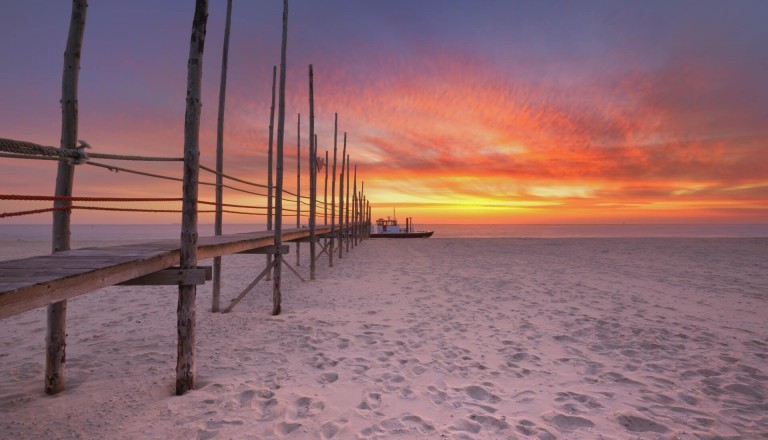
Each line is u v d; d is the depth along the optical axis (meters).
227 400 3.58
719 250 22.08
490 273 12.73
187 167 3.84
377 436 2.96
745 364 4.65
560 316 6.99
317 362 4.65
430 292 9.35
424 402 3.59
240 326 6.30
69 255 3.51
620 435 3.05
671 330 6.09
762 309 7.56
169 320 6.76
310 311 7.40
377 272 13.03
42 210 2.88
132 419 3.21
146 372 4.32
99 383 3.98
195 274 3.75
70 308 7.72
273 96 10.16
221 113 7.50
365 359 4.76
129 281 3.71
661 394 3.82
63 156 2.75
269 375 4.23
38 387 3.86
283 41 7.43
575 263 15.73
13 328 6.28
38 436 2.92
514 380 4.15
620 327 6.27
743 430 3.14
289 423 3.15
